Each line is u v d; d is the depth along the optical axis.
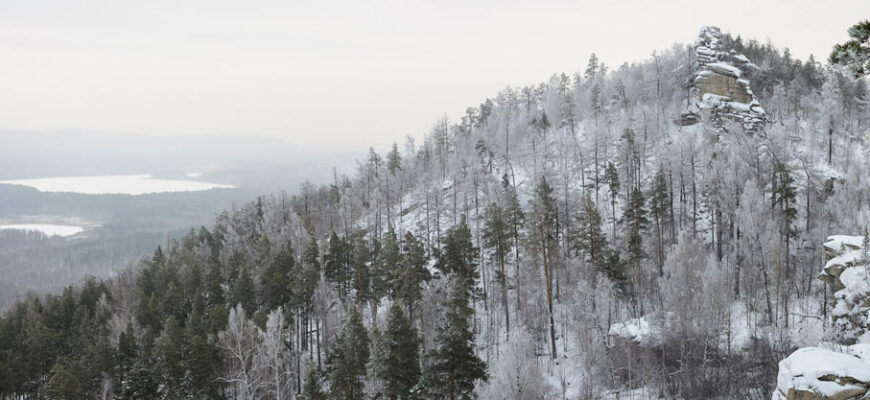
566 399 44.19
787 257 56.06
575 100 141.00
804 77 131.12
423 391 36.97
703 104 107.75
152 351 54.56
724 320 46.78
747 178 66.50
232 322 50.66
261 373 47.09
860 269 31.44
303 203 121.19
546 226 58.06
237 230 113.50
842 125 101.06
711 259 50.97
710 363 44.38
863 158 90.00
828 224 60.12
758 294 53.59
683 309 45.75
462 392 37.34
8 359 61.16
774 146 70.38
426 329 56.75
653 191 70.00
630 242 60.72
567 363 51.28
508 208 71.38
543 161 103.50
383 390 38.41
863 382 14.78
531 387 37.34
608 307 49.38
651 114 109.94
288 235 100.81
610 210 86.88
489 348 55.50
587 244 62.62
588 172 102.00
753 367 43.12
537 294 59.59
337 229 109.44
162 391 48.41
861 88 119.19
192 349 47.44
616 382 46.31
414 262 59.91
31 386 62.53
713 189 64.38
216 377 47.91
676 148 80.81
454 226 81.56
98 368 53.72
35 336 63.59
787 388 15.77
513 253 74.19
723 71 110.56
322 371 54.72
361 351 40.81
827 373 15.19
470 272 61.34
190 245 109.62
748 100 108.56
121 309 80.56
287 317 62.28
